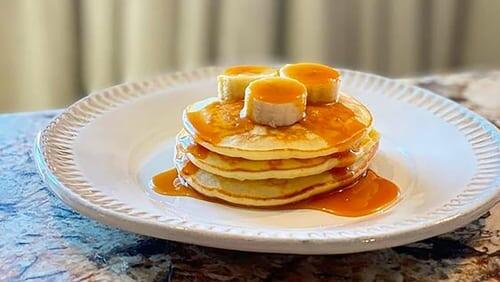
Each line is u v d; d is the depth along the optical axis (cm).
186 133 53
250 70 54
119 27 101
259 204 50
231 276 45
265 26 106
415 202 50
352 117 52
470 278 45
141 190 52
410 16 113
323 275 45
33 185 53
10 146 58
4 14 98
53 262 46
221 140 49
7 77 102
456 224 45
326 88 52
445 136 57
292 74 52
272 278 45
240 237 43
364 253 47
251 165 49
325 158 50
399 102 62
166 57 103
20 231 48
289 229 47
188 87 64
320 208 50
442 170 53
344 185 51
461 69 124
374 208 50
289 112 50
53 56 101
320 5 107
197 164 50
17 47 100
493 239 48
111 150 56
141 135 58
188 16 102
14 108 104
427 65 120
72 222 49
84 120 58
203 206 50
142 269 46
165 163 55
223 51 106
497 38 124
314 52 109
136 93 62
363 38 112
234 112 51
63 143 54
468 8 120
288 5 108
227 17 104
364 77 65
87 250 47
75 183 49
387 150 57
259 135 49
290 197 50
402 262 46
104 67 102
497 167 51
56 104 104
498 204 51
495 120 63
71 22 100
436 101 61
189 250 47
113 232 48
